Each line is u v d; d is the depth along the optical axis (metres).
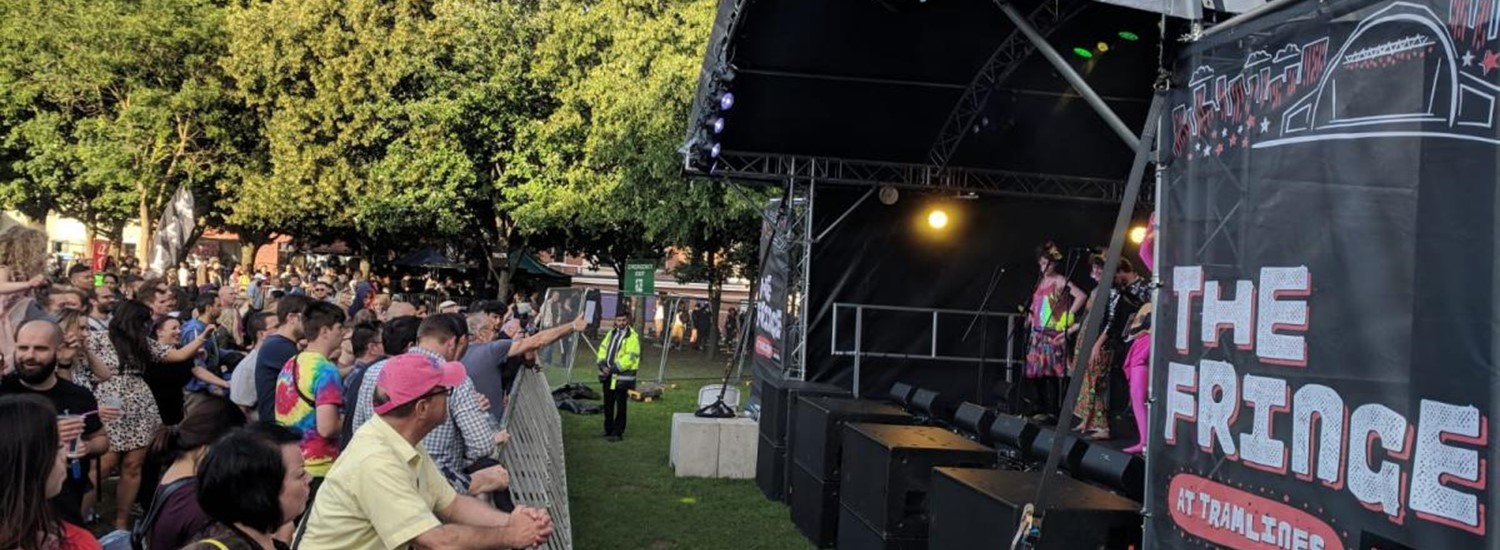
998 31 8.46
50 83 23.83
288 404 5.35
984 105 9.86
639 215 21.08
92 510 6.74
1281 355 3.30
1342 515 3.03
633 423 13.90
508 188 23.92
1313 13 3.25
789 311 12.23
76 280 7.85
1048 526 4.30
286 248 38.72
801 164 11.45
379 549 3.16
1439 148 2.77
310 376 5.35
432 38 23.09
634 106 20.06
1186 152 3.88
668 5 20.89
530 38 24.08
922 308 12.07
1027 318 10.93
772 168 11.43
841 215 12.01
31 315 5.77
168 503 3.42
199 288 16.45
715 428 10.24
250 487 2.96
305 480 3.16
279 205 23.95
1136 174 4.09
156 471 5.27
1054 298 9.77
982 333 11.92
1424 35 2.83
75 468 5.21
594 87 21.11
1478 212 2.65
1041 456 6.97
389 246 33.66
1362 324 2.99
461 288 33.44
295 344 6.20
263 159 25.36
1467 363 2.67
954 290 12.15
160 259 18.14
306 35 22.86
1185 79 3.92
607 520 8.24
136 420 6.39
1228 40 3.67
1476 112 2.66
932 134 10.80
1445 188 2.75
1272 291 3.36
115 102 25.50
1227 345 3.56
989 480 5.01
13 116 24.98
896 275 12.08
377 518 3.11
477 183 25.02
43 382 5.00
